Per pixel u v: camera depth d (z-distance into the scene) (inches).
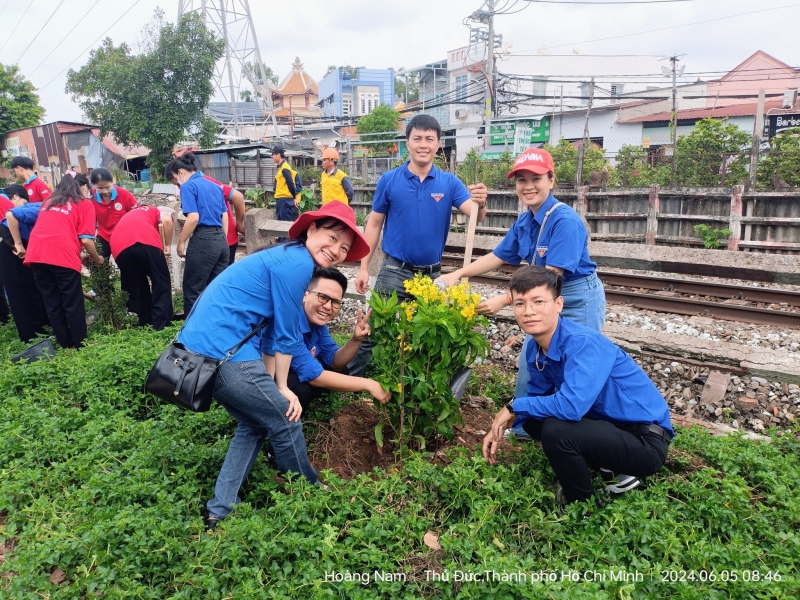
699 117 928.9
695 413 199.2
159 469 142.0
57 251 246.4
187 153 274.1
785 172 512.7
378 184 190.7
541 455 145.0
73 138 1384.1
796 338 238.5
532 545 116.3
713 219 475.5
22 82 1584.6
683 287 320.2
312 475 140.9
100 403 175.5
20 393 195.5
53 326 260.4
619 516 113.0
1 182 1386.6
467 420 179.0
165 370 120.3
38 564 107.8
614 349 129.3
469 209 183.0
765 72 1131.9
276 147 466.0
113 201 301.9
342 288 148.2
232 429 167.6
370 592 101.8
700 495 124.6
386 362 150.9
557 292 131.0
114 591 101.0
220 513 128.4
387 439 165.8
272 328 131.2
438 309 143.5
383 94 2329.0
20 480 136.4
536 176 149.5
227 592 103.8
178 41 1074.1
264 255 125.3
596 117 1019.3
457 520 126.6
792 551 107.4
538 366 138.9
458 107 1284.4
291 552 109.8
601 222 537.3
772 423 187.2
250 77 1660.9
